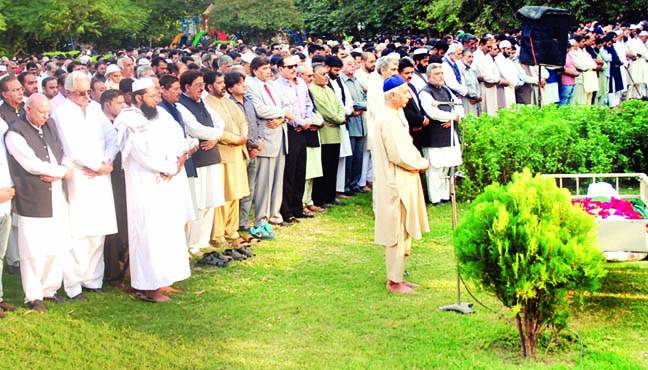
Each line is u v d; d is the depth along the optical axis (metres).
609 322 6.28
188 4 39.44
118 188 7.47
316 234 9.40
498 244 5.31
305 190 10.44
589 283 5.38
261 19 31.86
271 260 8.30
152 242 6.89
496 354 5.67
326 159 10.66
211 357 5.77
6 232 6.61
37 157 6.51
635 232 6.31
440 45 12.57
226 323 6.47
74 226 6.91
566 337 5.92
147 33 39.53
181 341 6.08
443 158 10.44
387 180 7.00
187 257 7.22
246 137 8.71
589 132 10.90
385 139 6.90
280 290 7.30
